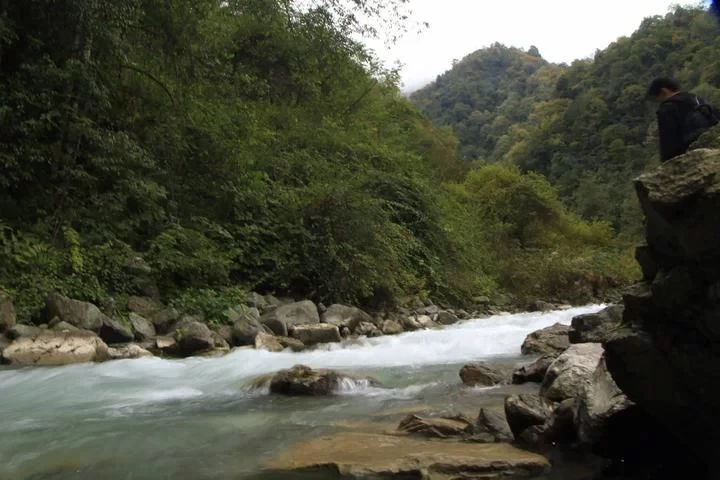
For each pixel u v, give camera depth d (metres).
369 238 12.92
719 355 2.46
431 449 3.43
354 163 17.27
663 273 2.61
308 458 3.34
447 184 28.62
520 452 3.34
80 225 10.02
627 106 58.12
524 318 13.88
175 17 11.96
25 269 8.59
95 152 10.54
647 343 2.71
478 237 21.11
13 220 9.49
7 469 3.37
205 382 6.03
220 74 13.32
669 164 2.41
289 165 14.69
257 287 11.80
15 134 9.72
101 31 10.55
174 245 10.65
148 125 12.13
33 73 9.90
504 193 27.70
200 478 3.13
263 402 5.04
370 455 3.33
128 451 3.66
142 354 7.72
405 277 14.32
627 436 3.20
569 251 24.47
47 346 7.11
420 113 37.03
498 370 5.91
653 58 61.59
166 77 12.59
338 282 12.17
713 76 43.97
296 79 19.19
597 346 4.86
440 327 12.27
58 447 3.77
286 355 7.83
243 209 12.48
